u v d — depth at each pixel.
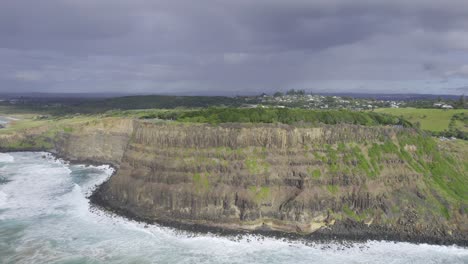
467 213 75.00
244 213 74.12
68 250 64.75
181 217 76.88
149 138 90.31
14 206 87.19
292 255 64.44
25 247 65.56
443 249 68.12
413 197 78.50
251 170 78.94
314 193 76.12
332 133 85.62
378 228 73.31
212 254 64.19
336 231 72.62
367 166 81.69
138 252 64.44
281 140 83.06
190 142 84.50
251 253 64.88
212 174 79.81
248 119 88.75
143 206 81.12
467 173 88.00
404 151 87.56
